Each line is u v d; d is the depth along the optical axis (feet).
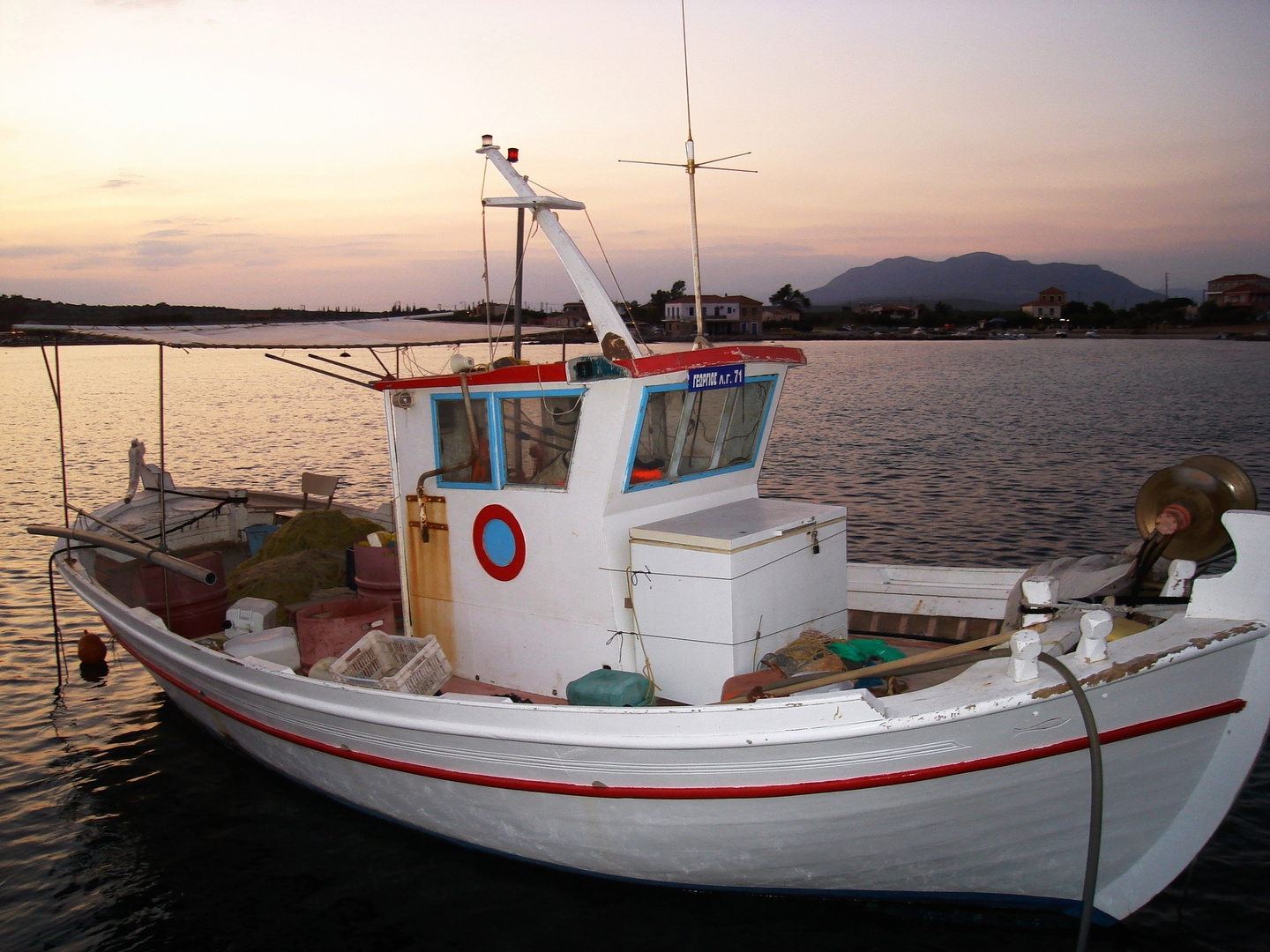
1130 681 16.72
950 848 18.95
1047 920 20.80
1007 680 17.31
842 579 23.58
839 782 17.95
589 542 21.93
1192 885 23.17
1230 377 203.62
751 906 21.44
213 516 42.47
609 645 22.21
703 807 19.17
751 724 17.85
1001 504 69.62
